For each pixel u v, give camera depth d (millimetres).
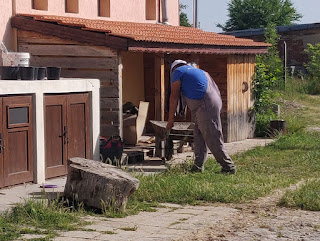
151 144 16172
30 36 14883
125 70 18312
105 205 9555
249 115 19734
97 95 12844
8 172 11000
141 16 20391
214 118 12742
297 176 12781
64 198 10008
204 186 10938
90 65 14477
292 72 37188
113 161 13297
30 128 11406
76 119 12445
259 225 8812
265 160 14820
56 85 11883
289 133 19922
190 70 12789
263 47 20031
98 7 18688
